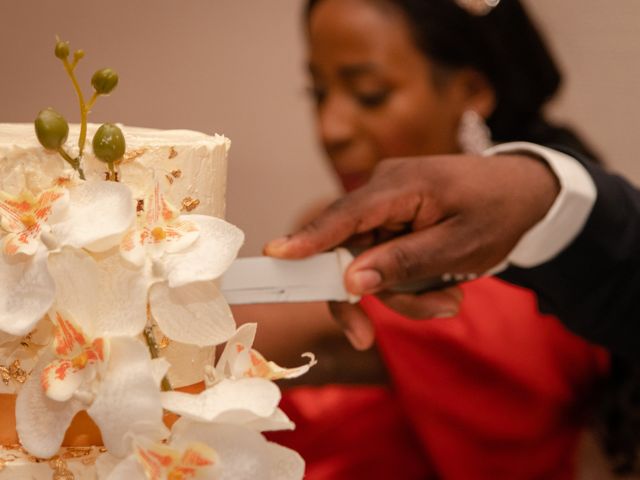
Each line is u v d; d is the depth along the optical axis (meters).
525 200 0.75
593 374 1.27
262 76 1.49
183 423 0.46
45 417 0.47
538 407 1.25
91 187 0.47
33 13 1.53
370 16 1.35
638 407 1.25
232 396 0.47
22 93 1.56
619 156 1.44
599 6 1.40
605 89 1.42
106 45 1.53
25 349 0.50
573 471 1.27
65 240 0.45
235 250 0.48
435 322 1.27
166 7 1.50
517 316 1.28
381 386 1.29
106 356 0.45
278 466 0.48
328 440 1.24
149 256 0.47
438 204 0.69
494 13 1.31
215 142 0.54
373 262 0.63
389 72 1.35
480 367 1.26
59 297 0.46
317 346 1.29
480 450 1.25
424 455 1.27
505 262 0.78
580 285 0.86
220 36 1.50
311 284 0.62
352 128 1.40
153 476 0.44
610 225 0.83
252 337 0.49
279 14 1.47
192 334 0.48
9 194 0.49
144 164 0.50
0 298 0.46
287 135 1.50
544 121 1.39
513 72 1.34
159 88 1.53
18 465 0.50
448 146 1.38
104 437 0.45
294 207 1.51
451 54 1.33
